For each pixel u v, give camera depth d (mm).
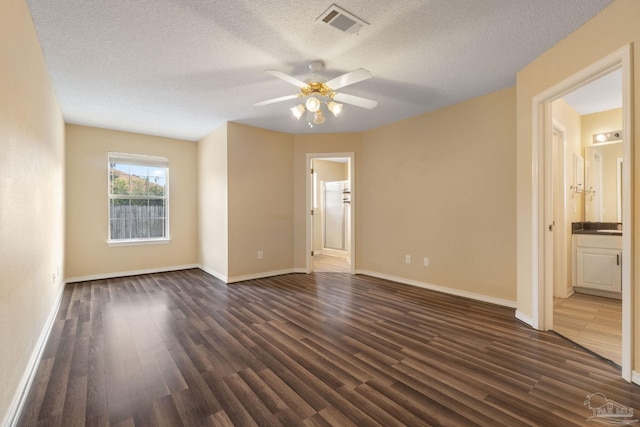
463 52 2631
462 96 3623
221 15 2121
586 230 4012
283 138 5219
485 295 3598
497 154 3465
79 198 4660
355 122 4637
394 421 1569
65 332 2729
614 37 1995
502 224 3432
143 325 2896
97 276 4809
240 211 4730
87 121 4492
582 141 4309
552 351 2336
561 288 3752
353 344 2480
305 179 5316
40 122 2494
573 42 2330
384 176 4793
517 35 2379
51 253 3068
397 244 4617
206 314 3205
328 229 7602
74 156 4621
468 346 2430
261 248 4961
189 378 1985
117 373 2045
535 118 2748
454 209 3883
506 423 1546
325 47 2529
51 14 2102
